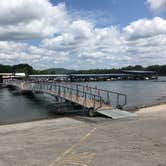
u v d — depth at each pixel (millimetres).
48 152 8805
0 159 8094
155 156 8078
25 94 46844
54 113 22969
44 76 145500
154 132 11891
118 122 15406
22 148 9461
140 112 20531
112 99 36312
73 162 7645
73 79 153625
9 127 14969
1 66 170375
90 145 9656
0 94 48844
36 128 14305
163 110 21250
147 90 60781
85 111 21688
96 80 167250
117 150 8859
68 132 12469
